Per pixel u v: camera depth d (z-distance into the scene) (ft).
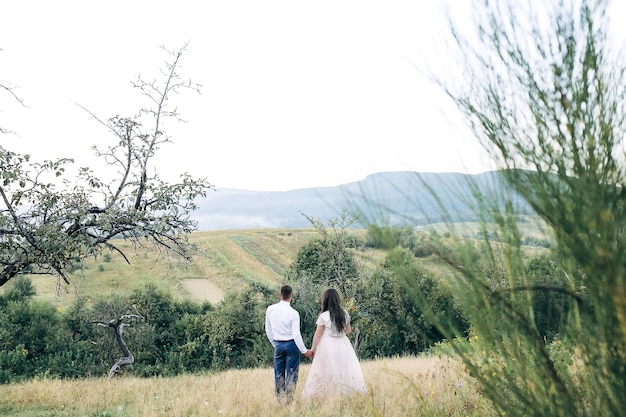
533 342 4.61
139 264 234.79
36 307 123.75
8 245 31.55
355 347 78.13
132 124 37.96
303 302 99.09
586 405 4.58
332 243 73.20
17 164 31.99
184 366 120.16
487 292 4.45
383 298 80.69
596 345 4.44
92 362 106.73
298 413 17.06
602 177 4.09
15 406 28.89
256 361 116.37
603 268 4.04
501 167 4.21
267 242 309.22
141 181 37.32
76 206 34.17
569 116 4.16
